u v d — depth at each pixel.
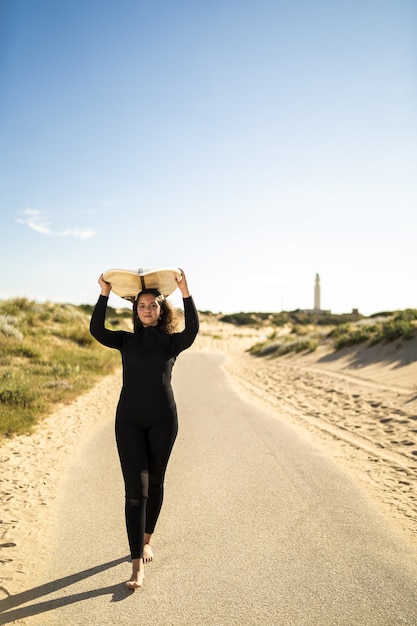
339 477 5.77
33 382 12.12
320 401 11.42
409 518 4.50
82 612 3.09
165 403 3.73
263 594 3.26
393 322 17.56
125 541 4.14
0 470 6.11
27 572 3.62
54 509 4.86
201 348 42.25
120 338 3.89
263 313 86.38
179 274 3.83
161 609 3.11
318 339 24.16
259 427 8.80
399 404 9.52
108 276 3.83
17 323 20.73
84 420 9.38
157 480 3.81
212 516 4.66
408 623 2.92
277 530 4.30
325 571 3.55
